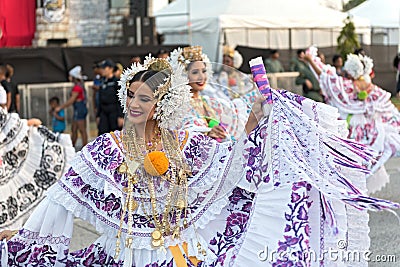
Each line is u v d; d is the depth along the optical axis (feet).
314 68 35.83
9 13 69.10
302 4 71.05
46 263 16.30
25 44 69.77
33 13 70.08
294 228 15.58
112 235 16.44
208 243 16.53
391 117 35.37
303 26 69.92
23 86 57.16
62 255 16.43
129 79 16.53
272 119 16.43
